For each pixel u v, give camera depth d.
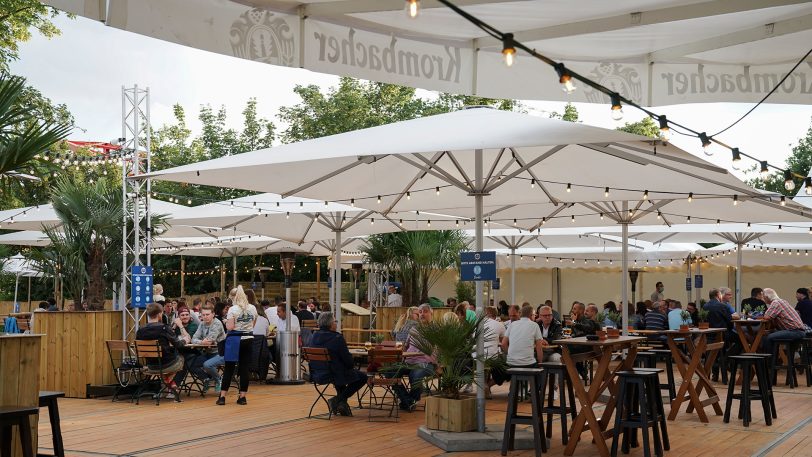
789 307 15.73
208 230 21.52
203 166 9.36
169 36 4.95
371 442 9.72
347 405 11.87
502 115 9.77
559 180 10.62
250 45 5.36
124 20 4.76
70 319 14.48
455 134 8.75
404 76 6.25
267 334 17.38
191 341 15.02
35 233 21.88
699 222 15.63
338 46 5.83
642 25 6.16
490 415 11.86
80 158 18.52
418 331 10.09
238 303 15.38
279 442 9.72
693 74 7.17
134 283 15.84
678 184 10.10
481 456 8.88
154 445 9.52
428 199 12.45
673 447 9.41
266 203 15.26
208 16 5.14
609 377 9.41
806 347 16.09
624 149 9.11
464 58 6.60
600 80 7.12
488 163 10.47
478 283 9.95
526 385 12.91
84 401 13.80
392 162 10.59
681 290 28.56
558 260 25.77
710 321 15.99
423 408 12.64
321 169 10.40
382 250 22.36
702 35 6.70
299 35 5.61
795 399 13.85
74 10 4.61
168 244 24.56
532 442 9.33
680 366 11.47
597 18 6.25
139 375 14.31
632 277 20.19
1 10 22.88
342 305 22.39
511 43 4.23
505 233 19.70
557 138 7.96
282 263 16.81
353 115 34.53
